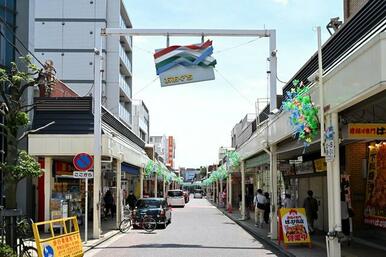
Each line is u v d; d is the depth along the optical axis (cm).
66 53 5809
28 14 2408
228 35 2038
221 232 2527
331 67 1308
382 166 1866
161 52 1928
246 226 2820
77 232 1422
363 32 1124
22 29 2381
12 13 2359
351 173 2053
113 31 2080
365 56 989
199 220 3550
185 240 2109
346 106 1148
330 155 1249
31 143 2264
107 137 2241
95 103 2152
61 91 3009
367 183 2011
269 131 2123
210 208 5884
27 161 1312
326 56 1417
